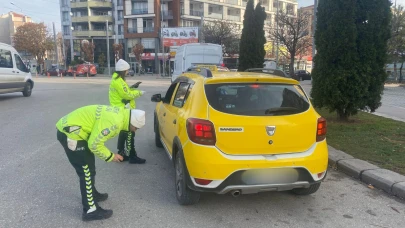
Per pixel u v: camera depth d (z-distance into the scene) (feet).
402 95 61.16
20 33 194.70
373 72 25.68
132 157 18.37
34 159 18.66
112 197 13.62
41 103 43.37
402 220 11.81
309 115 12.13
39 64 203.72
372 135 23.09
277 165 11.26
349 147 19.99
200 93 12.14
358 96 25.80
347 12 24.68
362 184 15.30
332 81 26.00
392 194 14.02
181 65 53.67
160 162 18.60
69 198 13.44
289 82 12.84
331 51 25.67
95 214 11.57
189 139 11.56
